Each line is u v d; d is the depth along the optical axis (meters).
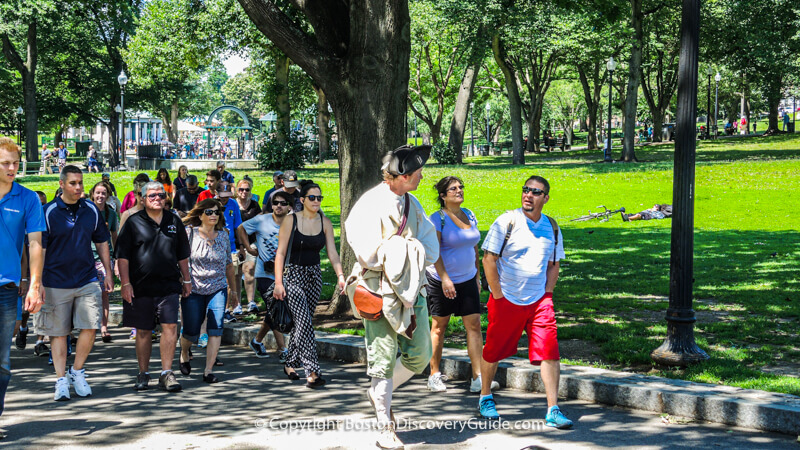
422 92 56.44
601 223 21.70
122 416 5.92
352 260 9.62
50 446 5.12
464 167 34.66
